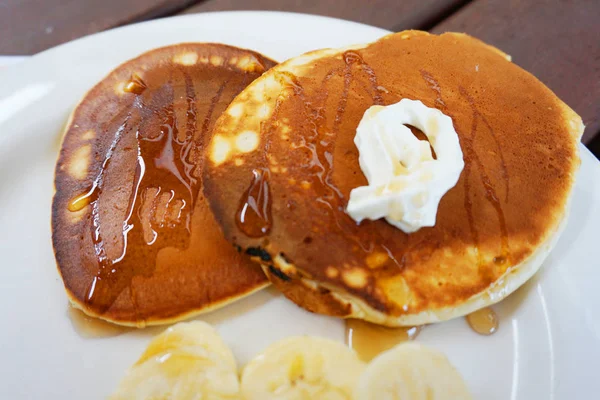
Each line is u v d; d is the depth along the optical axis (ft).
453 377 0.66
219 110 0.80
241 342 0.70
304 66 0.79
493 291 0.69
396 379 0.66
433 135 0.71
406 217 0.66
